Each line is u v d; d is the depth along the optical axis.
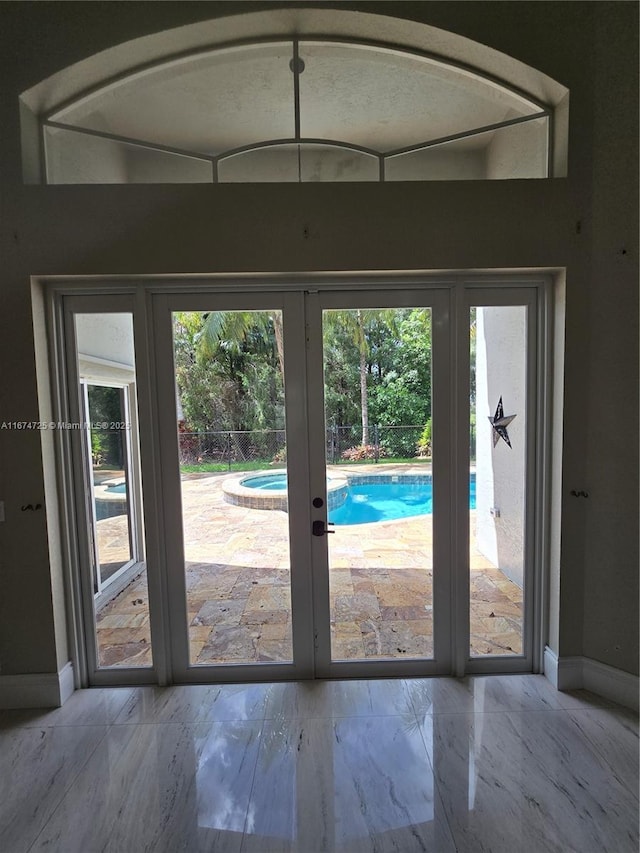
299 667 2.14
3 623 1.99
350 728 1.80
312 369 2.08
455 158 2.15
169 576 2.12
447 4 1.87
